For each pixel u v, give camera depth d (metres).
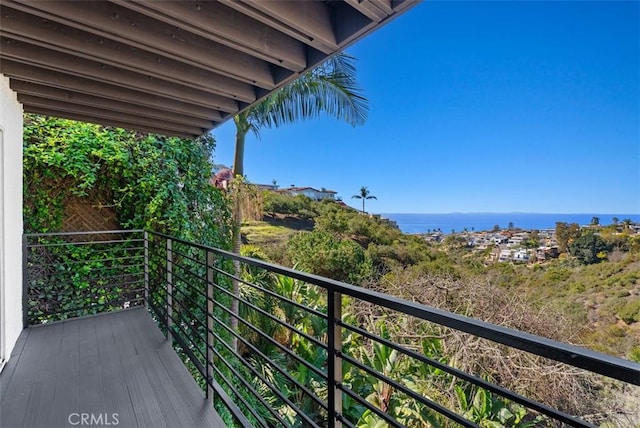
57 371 2.33
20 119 2.90
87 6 1.47
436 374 4.19
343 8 1.63
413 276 6.93
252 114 5.62
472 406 3.95
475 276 6.95
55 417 1.81
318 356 4.94
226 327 1.96
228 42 1.64
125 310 3.70
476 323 0.72
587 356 0.55
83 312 4.02
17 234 2.97
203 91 2.46
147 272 3.91
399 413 3.83
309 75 5.21
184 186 4.66
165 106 2.59
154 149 4.41
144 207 4.37
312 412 4.60
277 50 1.78
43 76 2.12
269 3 1.39
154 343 2.83
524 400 0.64
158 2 1.37
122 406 1.92
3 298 2.42
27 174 3.75
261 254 9.68
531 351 0.62
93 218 4.19
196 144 4.88
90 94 2.40
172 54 1.74
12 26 1.54
